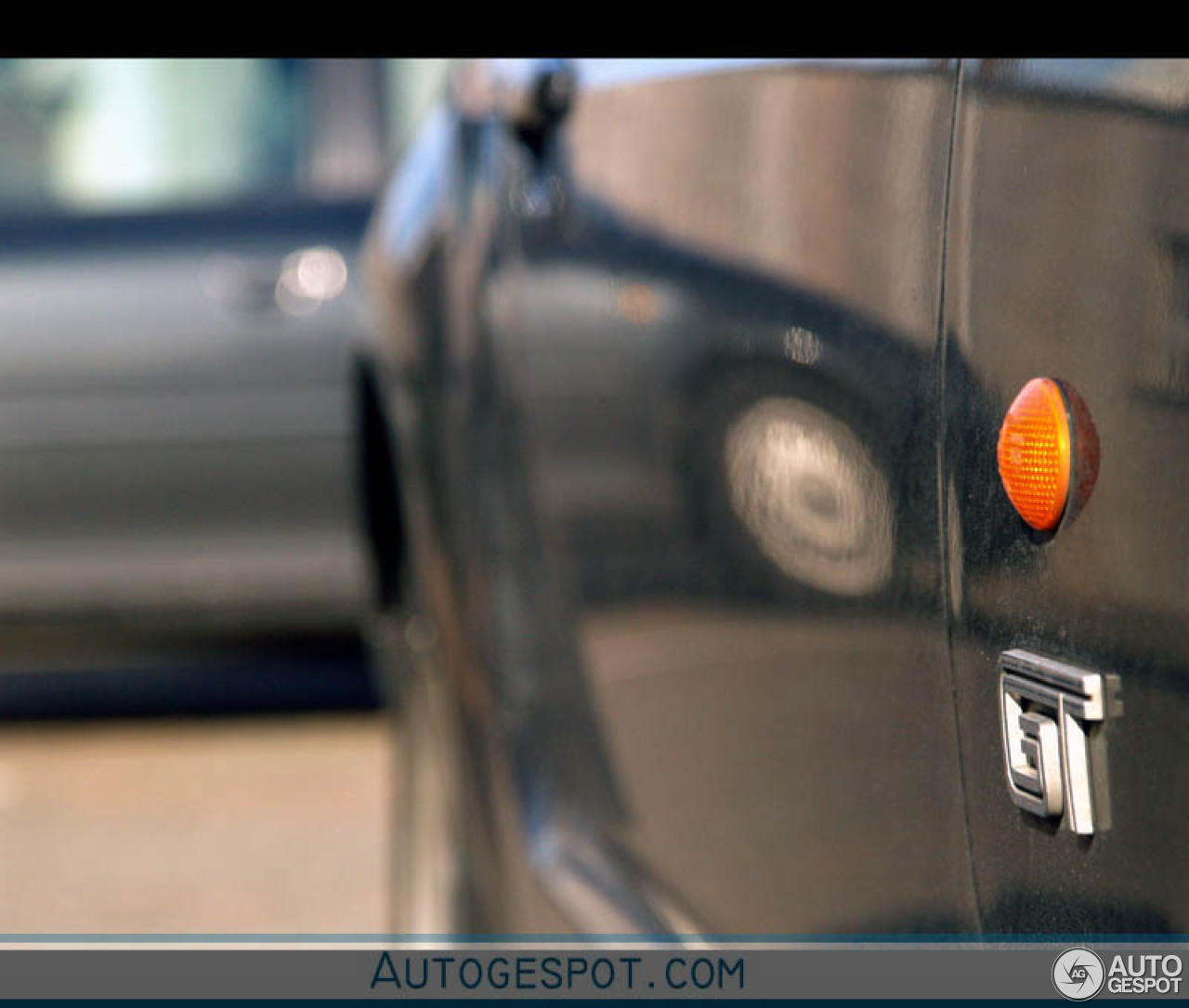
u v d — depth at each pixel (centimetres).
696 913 582
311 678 1711
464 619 734
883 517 457
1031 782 392
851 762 482
